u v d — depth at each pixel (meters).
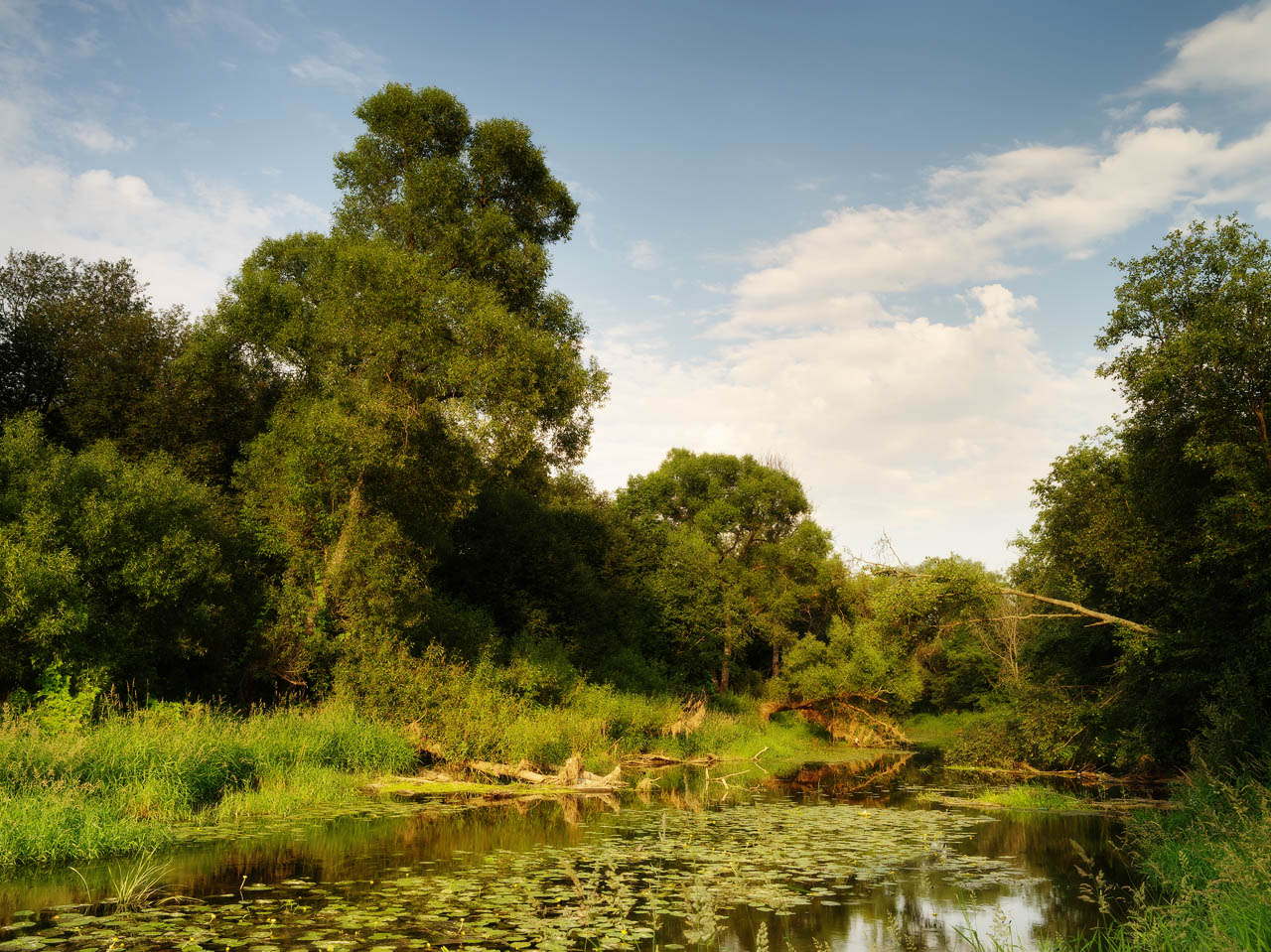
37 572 13.34
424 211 23.00
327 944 6.29
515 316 21.36
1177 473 16.08
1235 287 14.16
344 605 19.16
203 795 12.67
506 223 22.64
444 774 17.56
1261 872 6.37
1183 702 17.30
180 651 16.20
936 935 7.02
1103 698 19.98
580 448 25.69
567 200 26.17
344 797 14.22
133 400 22.19
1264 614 14.33
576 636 29.08
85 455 16.92
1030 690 22.00
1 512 14.42
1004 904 8.09
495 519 28.88
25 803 9.61
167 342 23.47
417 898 7.71
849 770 24.47
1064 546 19.31
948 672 48.09
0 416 22.02
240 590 19.08
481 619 23.81
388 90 23.61
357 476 19.14
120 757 11.68
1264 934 5.43
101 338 22.91
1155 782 18.73
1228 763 12.52
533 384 19.31
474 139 24.78
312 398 21.70
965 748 23.89
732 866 9.59
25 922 6.70
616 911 7.40
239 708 17.92
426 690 18.38
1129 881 9.12
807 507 48.22
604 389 21.53
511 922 6.96
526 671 21.94
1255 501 13.50
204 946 6.19
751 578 45.28
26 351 23.64
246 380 23.58
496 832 11.74
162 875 8.52
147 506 15.87
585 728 21.47
